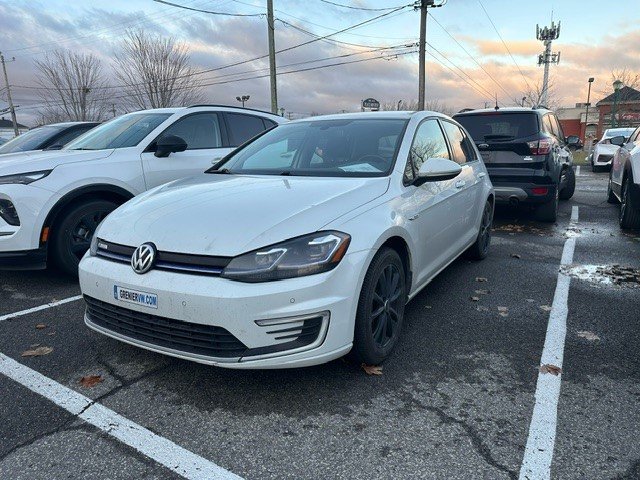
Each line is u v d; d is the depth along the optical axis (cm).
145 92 2811
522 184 702
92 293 293
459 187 439
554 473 216
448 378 296
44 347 343
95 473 219
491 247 622
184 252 263
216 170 409
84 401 276
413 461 225
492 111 732
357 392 281
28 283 488
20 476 217
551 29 3806
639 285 464
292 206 284
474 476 215
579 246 621
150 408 269
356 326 285
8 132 6450
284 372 303
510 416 258
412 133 386
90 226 481
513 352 330
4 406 271
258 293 246
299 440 241
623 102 3659
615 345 338
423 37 2144
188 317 254
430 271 385
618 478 213
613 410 262
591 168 1902
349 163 363
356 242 275
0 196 432
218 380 296
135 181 504
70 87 2983
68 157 480
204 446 237
